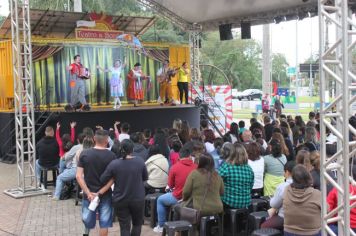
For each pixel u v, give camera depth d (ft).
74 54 54.49
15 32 32.76
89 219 18.89
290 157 29.12
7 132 47.19
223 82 178.60
